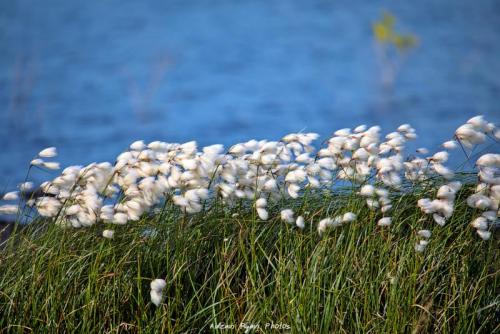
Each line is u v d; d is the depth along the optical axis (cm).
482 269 852
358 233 861
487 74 4925
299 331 786
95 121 3878
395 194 896
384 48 4525
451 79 4772
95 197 809
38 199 850
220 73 5450
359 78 4953
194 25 7600
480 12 7788
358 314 814
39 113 3912
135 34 7106
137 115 4047
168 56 5816
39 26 7419
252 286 820
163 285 741
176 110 4253
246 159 851
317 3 8700
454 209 873
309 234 845
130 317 823
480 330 807
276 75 5316
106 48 6412
